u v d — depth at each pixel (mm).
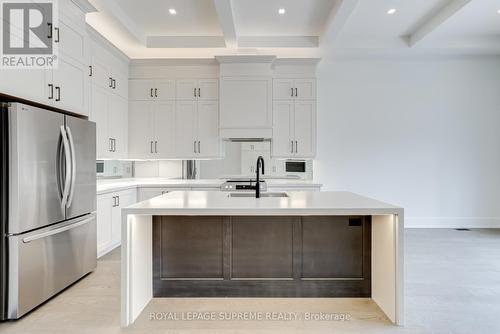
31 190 2246
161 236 2539
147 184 4391
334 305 2387
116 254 3652
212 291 2535
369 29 4473
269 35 4656
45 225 2391
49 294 2451
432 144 5270
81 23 3049
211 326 2090
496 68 5207
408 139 5277
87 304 2408
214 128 4863
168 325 2102
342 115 5293
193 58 4801
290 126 4867
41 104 2512
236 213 1999
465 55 5070
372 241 2480
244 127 4758
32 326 2086
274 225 2531
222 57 4645
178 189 4422
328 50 4848
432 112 5258
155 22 4227
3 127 2127
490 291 2645
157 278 2533
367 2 3721
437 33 4281
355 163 5301
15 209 2131
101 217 3506
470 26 4234
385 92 5270
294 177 5070
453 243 4203
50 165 2436
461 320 2156
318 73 5305
